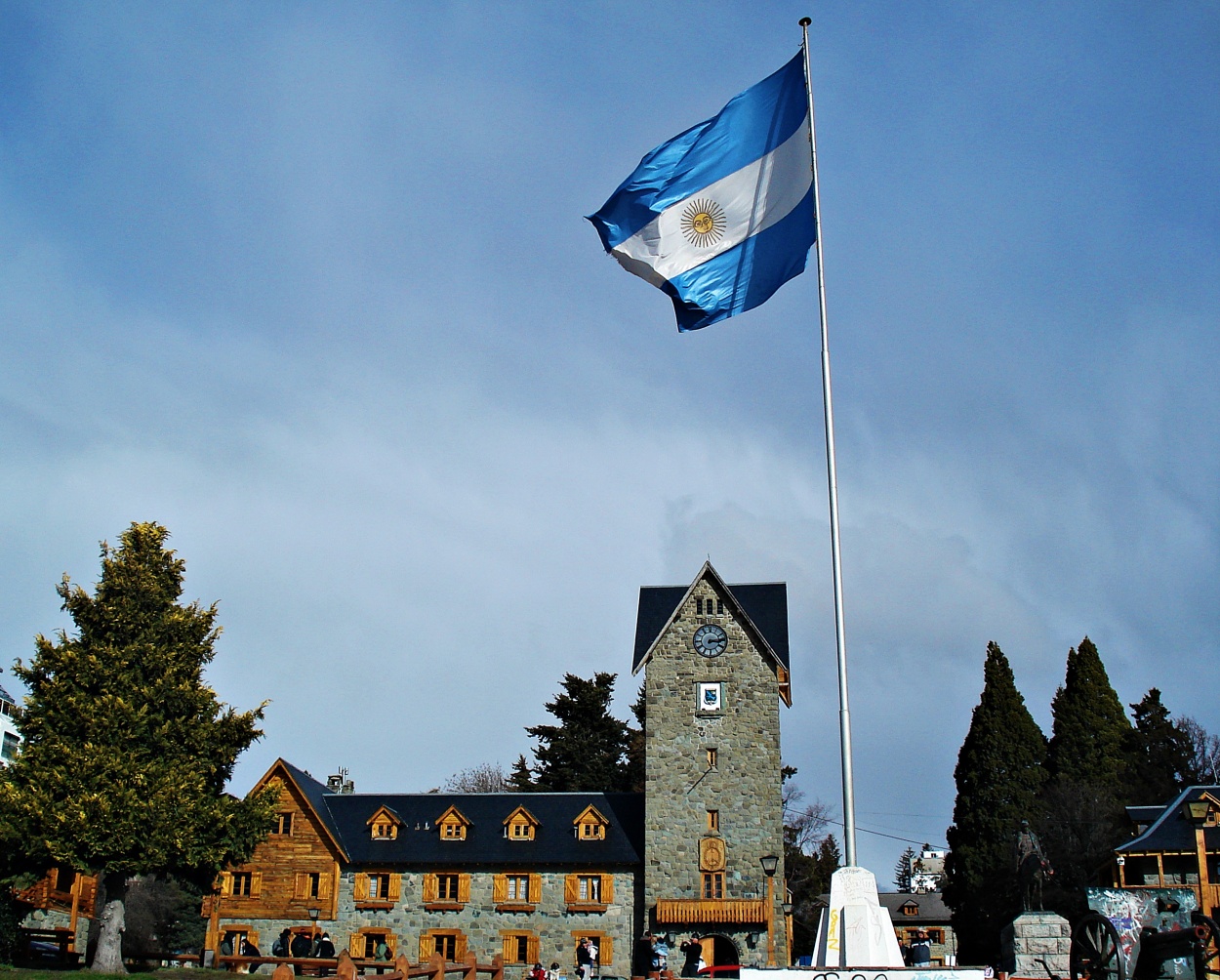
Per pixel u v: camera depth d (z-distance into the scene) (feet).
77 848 128.57
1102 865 209.46
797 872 308.60
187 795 135.13
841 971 71.00
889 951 73.77
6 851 130.72
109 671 136.87
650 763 215.51
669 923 203.31
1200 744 290.76
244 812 142.72
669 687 219.61
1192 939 78.69
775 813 210.59
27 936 138.41
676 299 96.17
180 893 231.50
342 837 222.07
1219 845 184.96
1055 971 100.01
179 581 147.84
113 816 129.29
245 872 219.20
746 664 219.41
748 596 232.73
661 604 233.96
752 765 213.46
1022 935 101.81
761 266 95.96
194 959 150.00
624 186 97.91
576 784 306.76
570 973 208.33
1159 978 80.43
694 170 98.22
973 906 231.09
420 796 231.09
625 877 212.84
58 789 130.41
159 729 137.90
